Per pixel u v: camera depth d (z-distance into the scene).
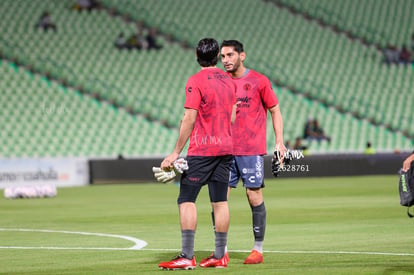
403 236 36.41
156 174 25.67
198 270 25.69
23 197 71.56
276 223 44.22
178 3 136.25
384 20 146.12
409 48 142.50
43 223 46.41
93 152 108.44
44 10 125.69
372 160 103.75
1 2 124.81
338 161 101.94
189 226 25.91
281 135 28.98
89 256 29.98
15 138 106.94
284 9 143.12
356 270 25.03
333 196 67.44
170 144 112.62
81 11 128.25
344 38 141.38
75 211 55.84
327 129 123.38
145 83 120.44
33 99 112.12
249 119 28.83
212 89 25.92
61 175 91.44
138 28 129.12
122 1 131.62
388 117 128.00
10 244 34.75
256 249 27.83
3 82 113.19
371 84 133.88
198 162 25.94
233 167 29.03
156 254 30.55
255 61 132.25
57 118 110.81
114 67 121.44
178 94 120.25
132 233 39.69
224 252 26.58
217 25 135.88
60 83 115.62
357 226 41.72
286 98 126.94
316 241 34.72
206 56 26.20
